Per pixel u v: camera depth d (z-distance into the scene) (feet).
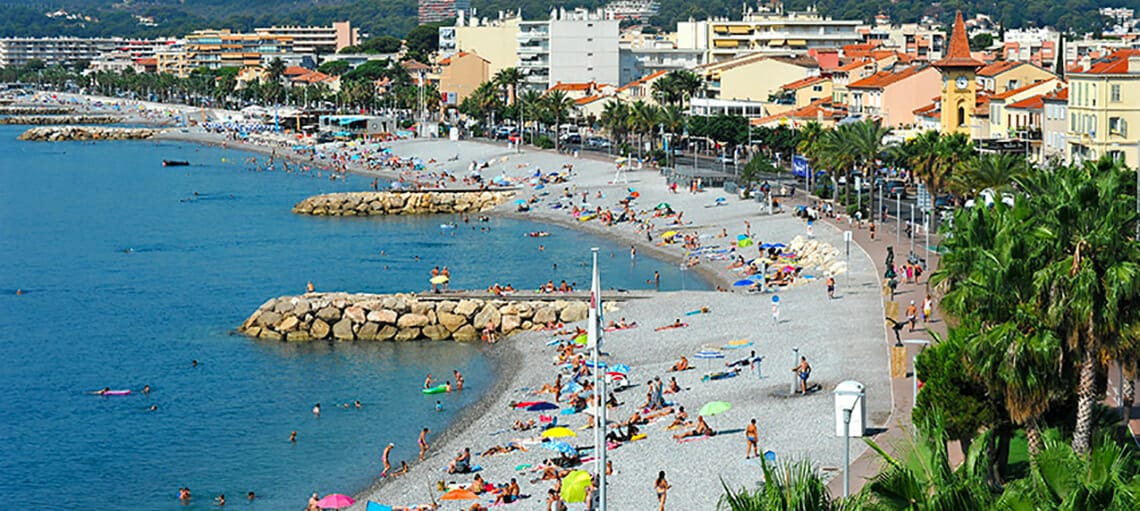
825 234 619.67
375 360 452.76
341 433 366.43
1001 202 281.13
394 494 310.86
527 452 332.80
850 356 383.86
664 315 479.82
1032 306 236.02
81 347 479.82
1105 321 231.91
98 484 327.47
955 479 161.89
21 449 356.18
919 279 492.54
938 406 235.40
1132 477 164.35
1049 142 648.79
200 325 515.50
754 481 285.43
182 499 314.35
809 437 306.96
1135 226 255.50
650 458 311.47
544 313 490.08
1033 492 157.79
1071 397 250.57
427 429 367.45
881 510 159.43
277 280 614.75
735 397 357.82
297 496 316.40
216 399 404.77
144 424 378.94
